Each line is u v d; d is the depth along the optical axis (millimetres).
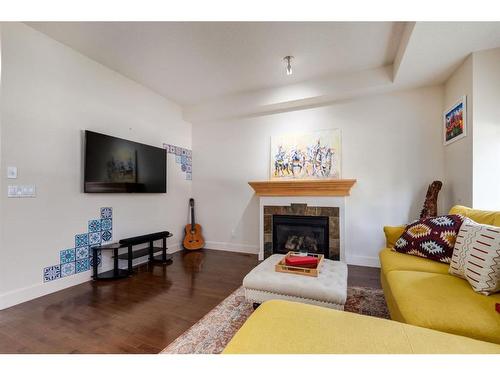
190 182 4590
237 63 2998
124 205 3307
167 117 4098
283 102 3611
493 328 1045
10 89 2195
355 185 3430
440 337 935
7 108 2176
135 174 3379
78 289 2545
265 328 1013
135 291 2488
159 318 1952
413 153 3152
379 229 3303
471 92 2354
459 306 1188
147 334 1731
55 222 2525
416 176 3135
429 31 2041
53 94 2527
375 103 3344
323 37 2479
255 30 2371
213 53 2787
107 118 3098
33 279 2332
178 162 4324
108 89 3117
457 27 1990
